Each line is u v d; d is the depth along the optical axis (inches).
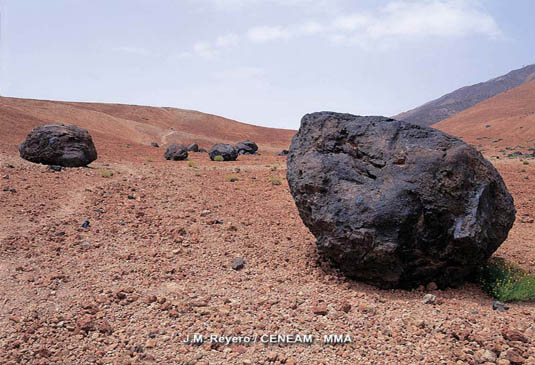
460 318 231.8
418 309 245.0
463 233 254.2
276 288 271.6
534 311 243.8
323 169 295.3
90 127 2837.1
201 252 333.4
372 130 301.3
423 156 273.4
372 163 289.6
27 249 310.3
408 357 191.2
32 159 701.9
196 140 3275.1
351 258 277.9
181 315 228.8
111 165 865.5
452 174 264.7
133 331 211.6
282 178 800.3
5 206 411.5
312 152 312.7
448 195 262.1
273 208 514.9
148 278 277.6
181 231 374.3
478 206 261.1
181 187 591.5
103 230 366.6
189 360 186.7
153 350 194.9
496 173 286.7
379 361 188.4
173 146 1390.3
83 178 601.6
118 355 190.4
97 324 215.3
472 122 4714.6
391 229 261.6
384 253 260.4
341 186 287.3
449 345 201.0
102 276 275.7
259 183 714.2
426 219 260.7
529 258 353.1
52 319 217.3
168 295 253.0
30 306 228.8
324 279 290.2
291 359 187.5
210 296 254.2
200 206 476.7
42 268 281.1
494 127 3816.4
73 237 340.8
